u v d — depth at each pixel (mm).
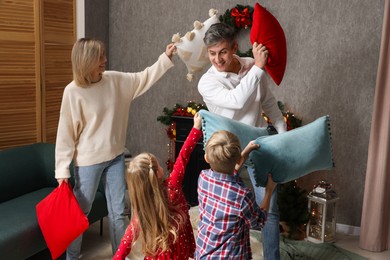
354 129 3592
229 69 2467
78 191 2770
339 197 3699
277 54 2355
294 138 2236
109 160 2758
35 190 3359
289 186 3525
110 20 4441
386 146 3236
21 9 3408
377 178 3299
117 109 2760
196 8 4031
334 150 3670
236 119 2447
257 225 2102
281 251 3254
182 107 4098
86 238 3434
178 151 4094
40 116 3650
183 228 2109
